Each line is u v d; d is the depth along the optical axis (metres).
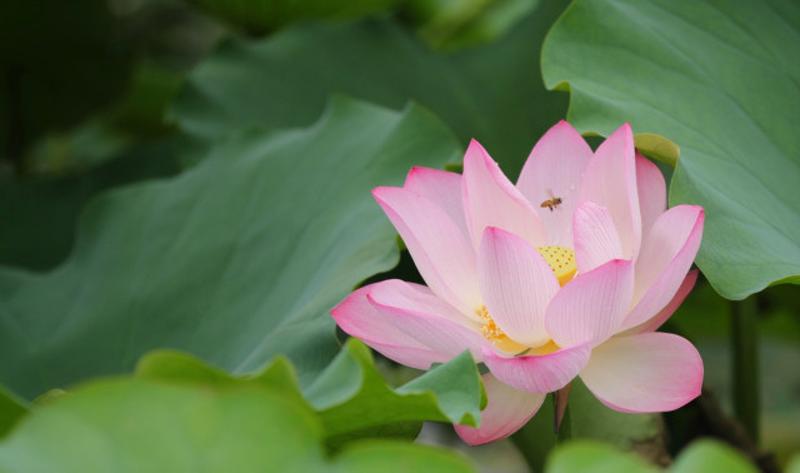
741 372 2.59
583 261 2.06
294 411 1.81
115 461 1.80
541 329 2.07
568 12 2.29
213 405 1.81
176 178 2.49
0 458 1.80
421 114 2.36
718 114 2.26
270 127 2.62
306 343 2.16
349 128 2.41
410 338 2.09
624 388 2.05
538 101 2.56
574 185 2.17
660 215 2.11
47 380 2.38
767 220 2.18
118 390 1.81
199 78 2.65
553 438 2.32
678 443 2.52
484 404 2.01
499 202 2.12
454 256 2.11
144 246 2.44
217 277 2.36
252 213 2.39
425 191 2.17
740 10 2.35
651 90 2.26
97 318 2.41
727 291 2.10
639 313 2.06
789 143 2.26
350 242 2.26
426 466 1.79
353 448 1.80
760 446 2.60
